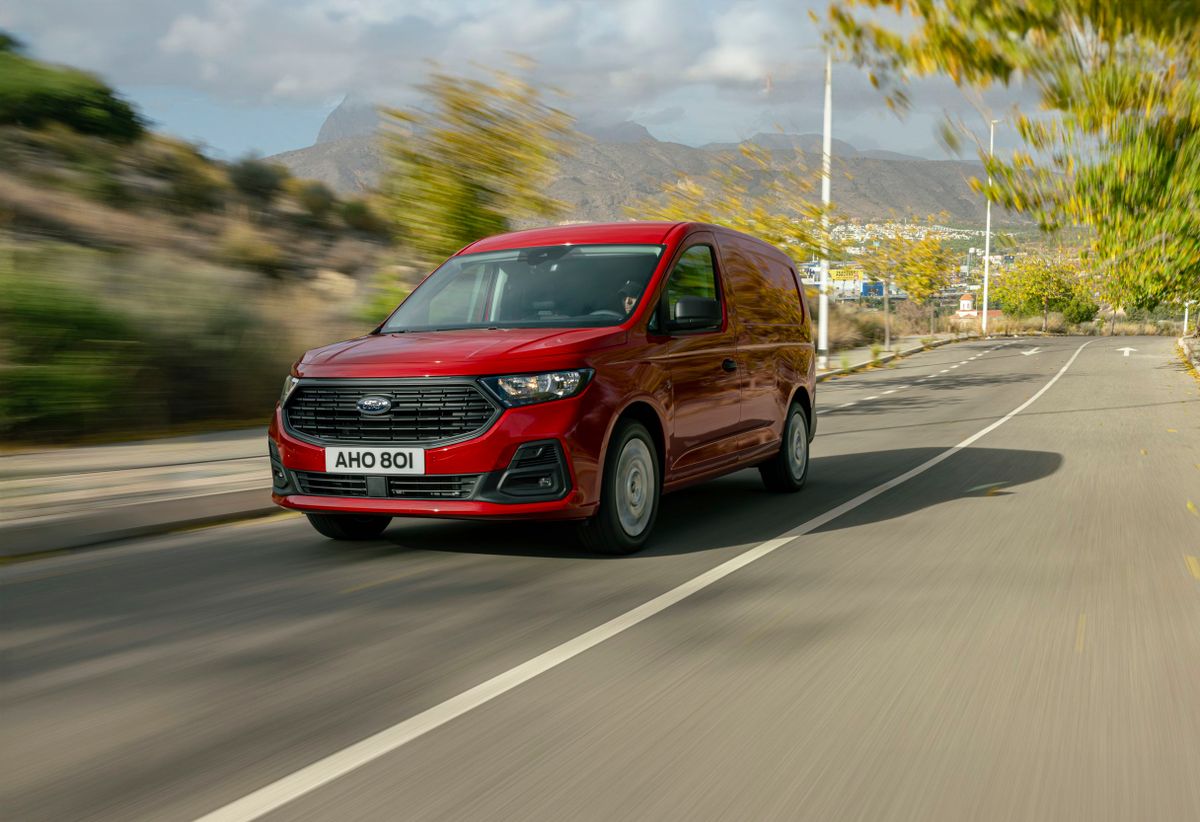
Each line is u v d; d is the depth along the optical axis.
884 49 9.32
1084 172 11.26
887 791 3.38
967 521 8.34
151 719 4.05
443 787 3.41
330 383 6.82
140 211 32.44
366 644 5.04
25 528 7.69
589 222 8.80
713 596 5.92
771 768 3.55
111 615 5.62
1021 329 78.62
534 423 6.48
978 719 4.01
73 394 12.95
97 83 38.78
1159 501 9.34
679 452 7.62
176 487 9.66
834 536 7.71
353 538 7.67
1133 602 5.80
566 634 5.17
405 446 6.57
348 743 3.79
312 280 30.61
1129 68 9.50
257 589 6.19
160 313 14.91
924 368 34.06
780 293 9.79
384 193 14.91
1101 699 4.23
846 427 16.41
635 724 3.97
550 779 3.47
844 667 4.65
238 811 3.24
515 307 7.71
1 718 4.08
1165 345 53.59
